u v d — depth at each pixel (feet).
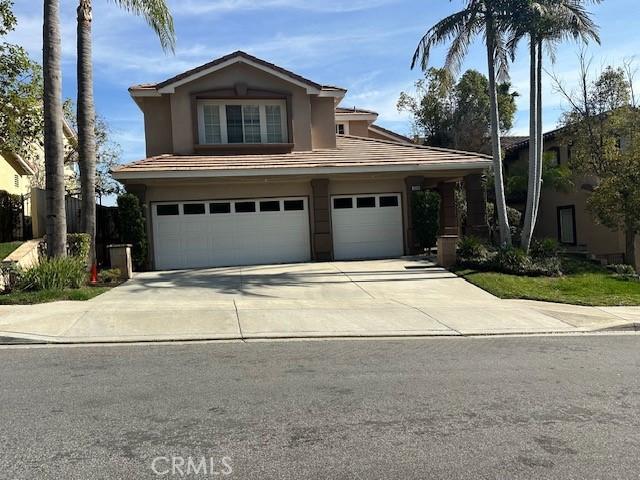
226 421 16.21
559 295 41.73
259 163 58.23
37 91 52.75
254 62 62.28
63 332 28.35
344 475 12.89
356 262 57.93
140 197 56.08
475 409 17.47
